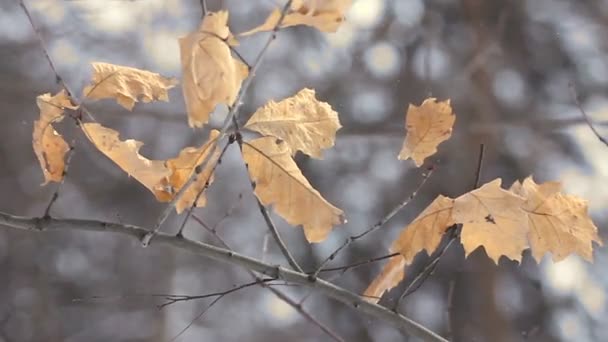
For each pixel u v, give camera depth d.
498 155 4.91
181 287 5.21
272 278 2.06
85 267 5.31
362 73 4.90
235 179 5.02
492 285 4.43
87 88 2.01
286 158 2.02
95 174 5.25
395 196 4.73
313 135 2.02
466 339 4.39
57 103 2.02
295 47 4.86
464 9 5.02
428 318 4.39
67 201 5.28
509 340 4.36
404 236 2.06
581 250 2.05
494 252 2.04
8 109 5.04
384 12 4.98
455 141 4.81
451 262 4.46
